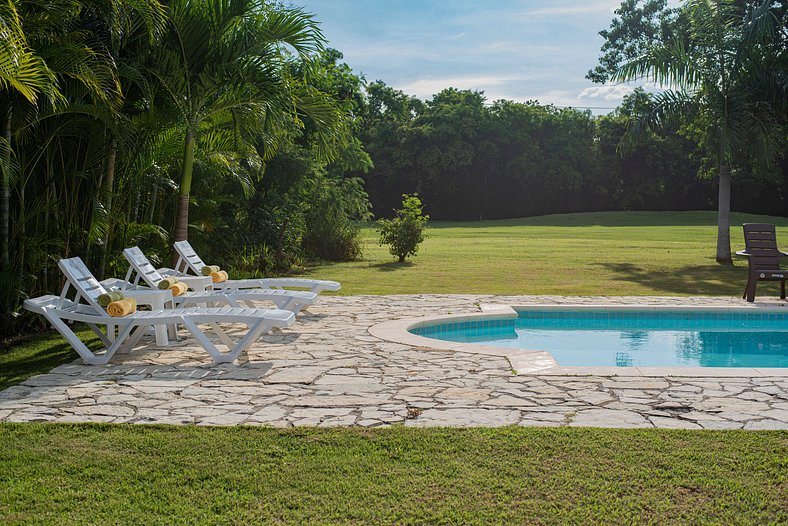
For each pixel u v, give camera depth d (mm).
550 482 3895
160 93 10797
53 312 7152
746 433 4719
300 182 19094
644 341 9820
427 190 60906
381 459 4254
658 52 19344
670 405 5488
